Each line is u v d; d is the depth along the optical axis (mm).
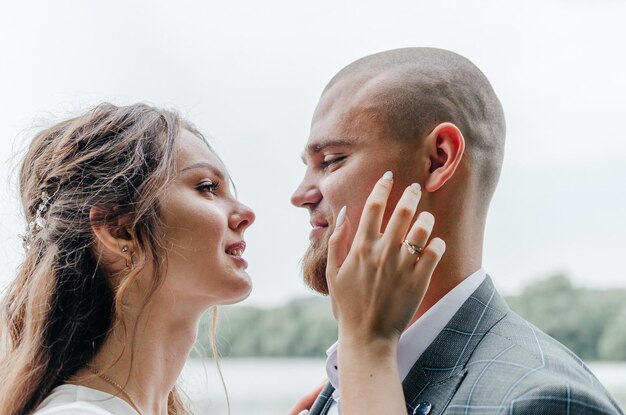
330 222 1632
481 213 1619
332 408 1709
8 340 1794
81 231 1700
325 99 1648
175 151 1708
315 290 1695
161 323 1717
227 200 1795
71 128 1773
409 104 1545
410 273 1442
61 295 1692
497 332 1476
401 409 1366
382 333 1437
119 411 1610
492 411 1312
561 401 1263
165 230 1680
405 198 1460
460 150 1525
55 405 1585
